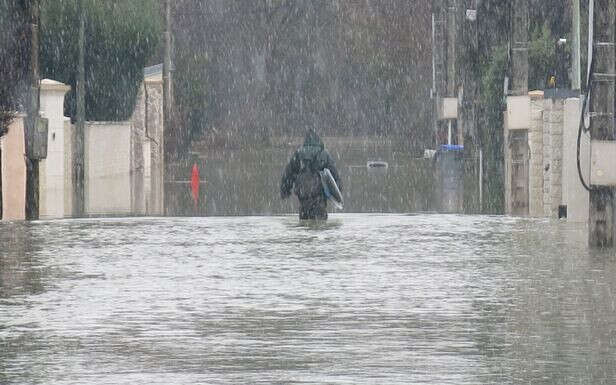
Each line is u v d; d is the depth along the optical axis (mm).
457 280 53156
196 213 106625
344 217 90812
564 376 33438
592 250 65250
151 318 43438
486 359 35781
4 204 100062
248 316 43750
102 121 155625
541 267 57656
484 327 41125
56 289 50781
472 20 175375
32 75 90062
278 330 40812
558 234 74938
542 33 155625
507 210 108750
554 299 47344
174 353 36906
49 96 118250
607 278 53469
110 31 156125
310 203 87875
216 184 151500
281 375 33688
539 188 103625
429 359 35781
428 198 127938
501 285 51406
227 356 36406
